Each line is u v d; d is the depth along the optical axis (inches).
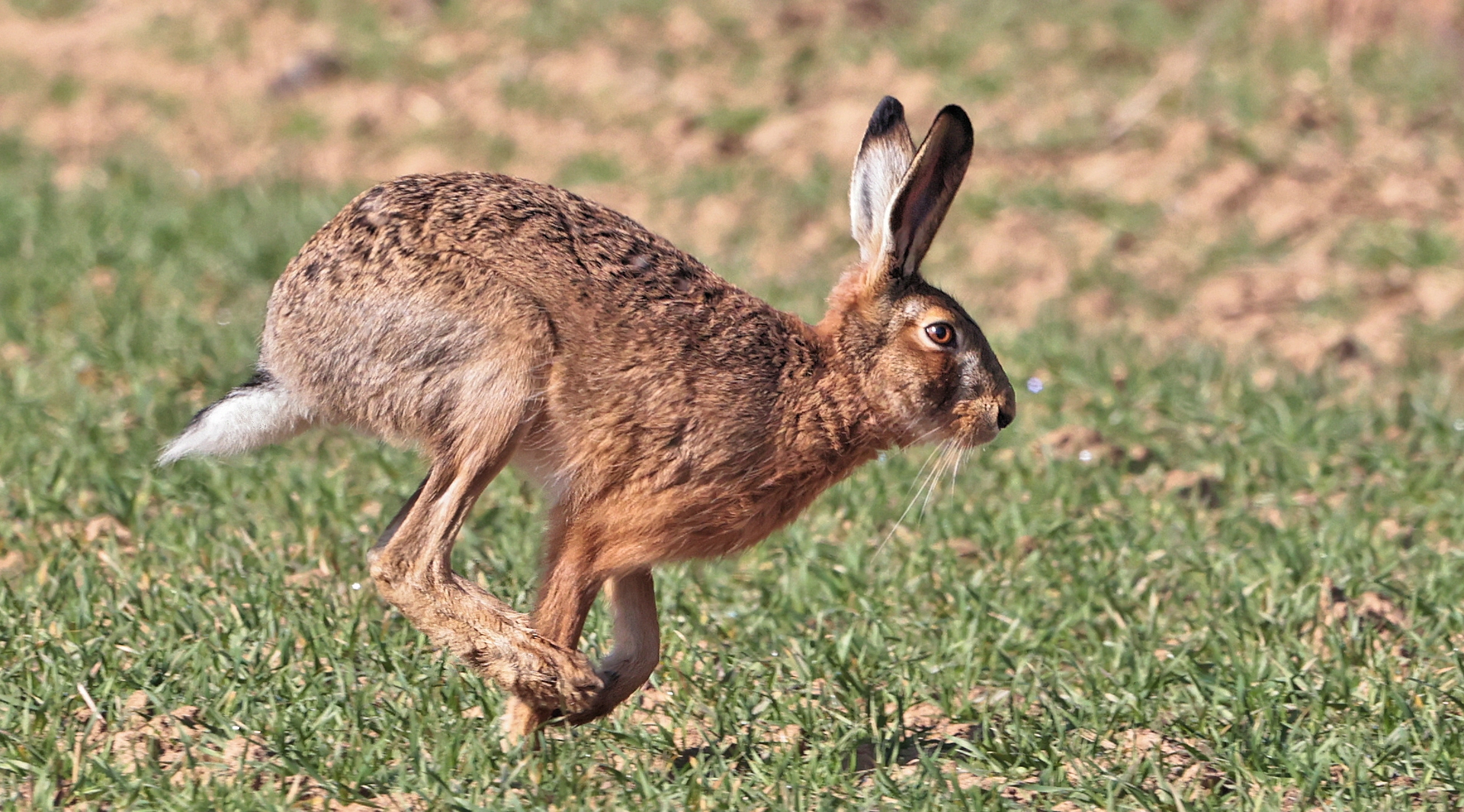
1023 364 908.0
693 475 511.2
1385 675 537.0
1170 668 554.9
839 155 1262.3
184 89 1443.2
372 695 514.6
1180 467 794.2
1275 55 1378.0
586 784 472.1
